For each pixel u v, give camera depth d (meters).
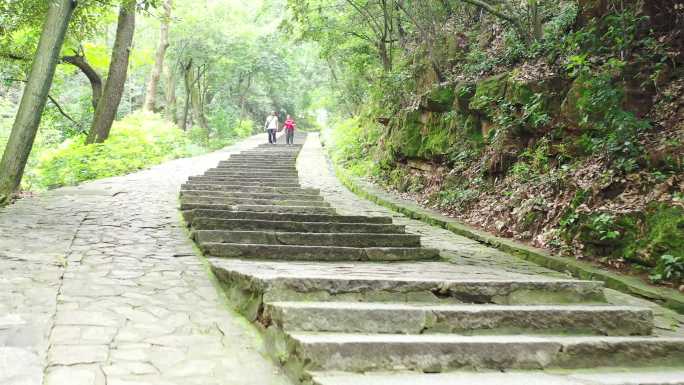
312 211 8.61
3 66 14.49
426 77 13.20
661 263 5.57
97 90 17.44
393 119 14.10
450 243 7.71
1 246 5.49
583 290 4.40
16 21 11.41
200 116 34.25
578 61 7.15
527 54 9.68
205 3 28.31
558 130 8.16
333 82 25.31
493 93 9.64
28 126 8.69
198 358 3.21
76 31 12.37
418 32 14.84
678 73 7.23
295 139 33.03
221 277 4.75
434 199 10.62
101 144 15.23
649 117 7.14
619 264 6.03
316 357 2.88
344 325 3.37
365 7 14.69
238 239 6.22
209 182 11.56
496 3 11.62
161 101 38.69
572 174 7.46
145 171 14.85
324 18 15.65
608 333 3.81
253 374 3.06
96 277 4.66
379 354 2.96
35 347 3.09
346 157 17.70
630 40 7.33
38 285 4.27
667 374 3.16
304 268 5.12
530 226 7.57
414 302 4.05
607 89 6.96
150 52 25.80
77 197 9.49
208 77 35.62
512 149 9.12
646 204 6.16
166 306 4.09
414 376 2.87
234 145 26.94
